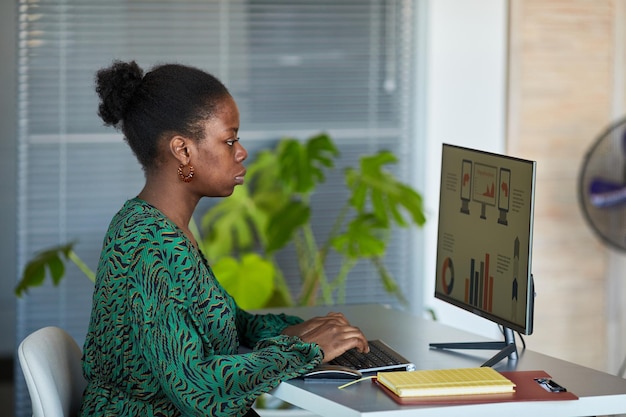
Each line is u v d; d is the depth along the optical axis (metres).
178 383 2.17
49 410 2.25
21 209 4.30
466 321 4.73
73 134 4.31
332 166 4.16
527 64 4.62
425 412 2.04
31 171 4.29
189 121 2.31
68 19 4.24
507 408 2.09
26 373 2.26
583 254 4.80
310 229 4.59
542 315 4.79
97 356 2.31
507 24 4.59
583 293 4.82
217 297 2.31
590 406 2.14
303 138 4.54
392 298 4.71
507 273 2.39
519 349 2.58
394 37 4.56
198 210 4.43
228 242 4.41
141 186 4.40
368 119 4.59
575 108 4.70
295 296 4.61
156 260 2.22
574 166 4.73
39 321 4.36
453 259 2.63
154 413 2.28
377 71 4.57
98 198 4.37
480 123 4.62
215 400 2.15
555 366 2.41
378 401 2.08
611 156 4.41
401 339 2.68
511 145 4.64
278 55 4.48
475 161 2.52
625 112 4.75
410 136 4.62
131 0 4.29
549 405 2.11
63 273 3.89
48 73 4.25
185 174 2.34
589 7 4.65
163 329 2.19
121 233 2.26
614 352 4.88
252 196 4.46
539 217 4.73
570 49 4.66
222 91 2.36
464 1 4.55
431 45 4.56
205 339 2.24
